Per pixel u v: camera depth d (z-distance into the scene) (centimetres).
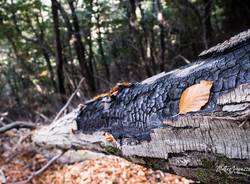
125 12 1078
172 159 186
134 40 896
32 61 1280
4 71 1347
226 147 150
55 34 925
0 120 564
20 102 1165
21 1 975
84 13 1047
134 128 211
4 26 998
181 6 1005
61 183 383
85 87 1002
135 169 366
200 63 187
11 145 498
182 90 180
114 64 1375
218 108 151
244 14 916
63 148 369
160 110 192
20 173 432
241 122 136
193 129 163
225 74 158
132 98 217
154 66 884
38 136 421
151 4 1123
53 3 908
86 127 273
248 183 151
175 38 1219
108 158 404
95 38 1179
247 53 159
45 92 1093
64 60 1130
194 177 182
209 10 895
